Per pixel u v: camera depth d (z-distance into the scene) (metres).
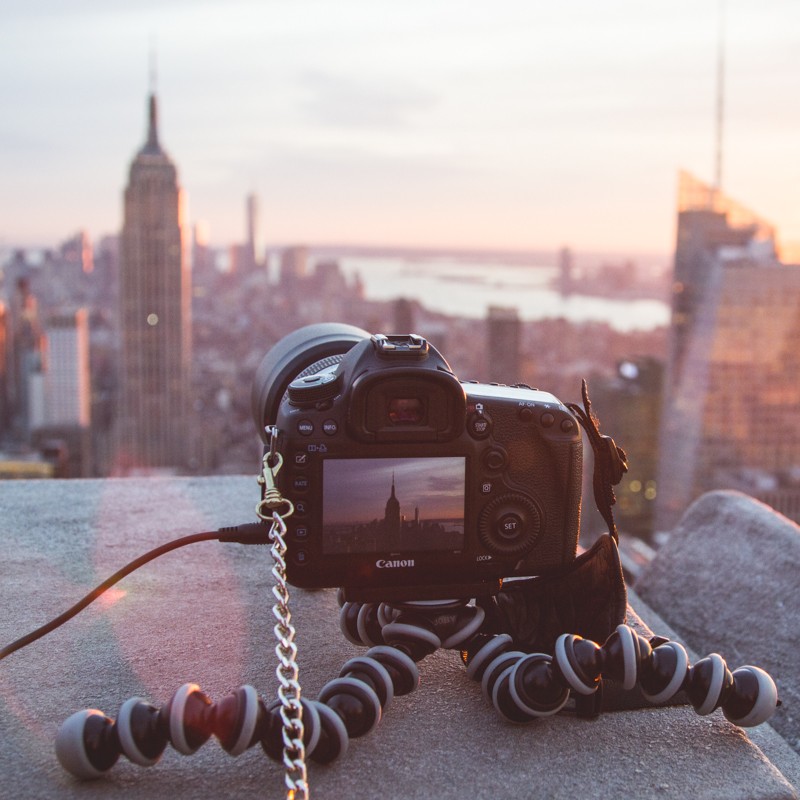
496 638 0.58
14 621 0.68
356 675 0.55
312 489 0.54
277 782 0.52
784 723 0.68
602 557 0.59
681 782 0.52
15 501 0.90
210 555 0.78
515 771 0.53
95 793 0.51
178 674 0.62
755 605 0.75
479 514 0.56
